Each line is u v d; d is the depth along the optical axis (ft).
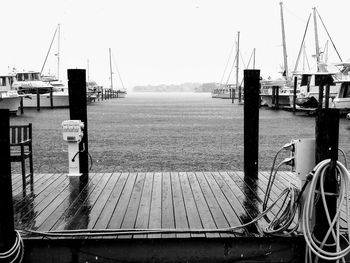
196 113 109.50
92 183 22.98
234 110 123.85
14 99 99.81
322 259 14.62
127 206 18.75
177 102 196.03
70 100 24.73
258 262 15.12
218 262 15.08
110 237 14.96
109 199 19.86
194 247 15.03
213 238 14.90
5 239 14.67
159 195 20.56
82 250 15.08
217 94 275.80
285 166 36.09
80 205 18.92
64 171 34.17
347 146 48.83
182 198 20.03
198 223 16.38
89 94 176.86
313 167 15.52
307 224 14.38
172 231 15.25
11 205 14.78
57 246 15.06
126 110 124.67
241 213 17.67
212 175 25.08
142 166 36.32
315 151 15.16
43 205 18.93
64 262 15.11
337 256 14.17
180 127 71.26
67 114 104.58
